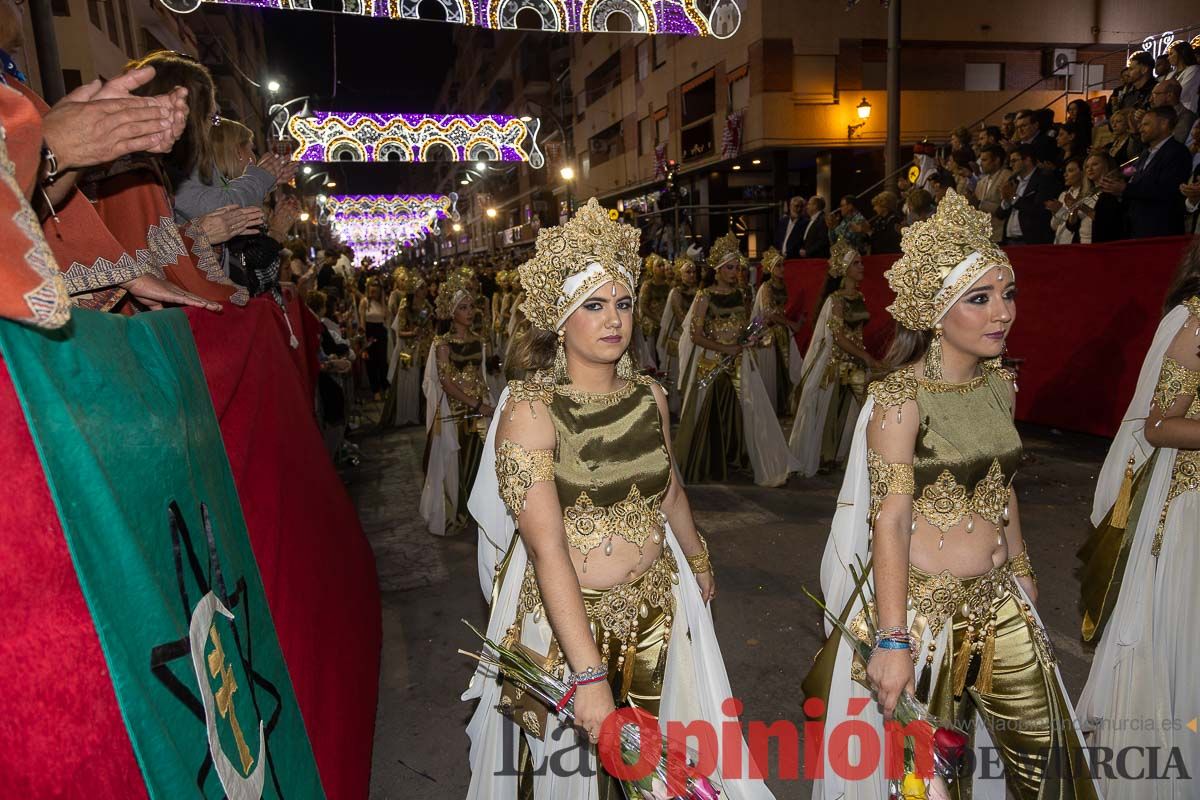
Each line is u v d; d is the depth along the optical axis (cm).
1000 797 250
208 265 300
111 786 114
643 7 756
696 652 234
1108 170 766
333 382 762
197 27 2689
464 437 603
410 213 3703
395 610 466
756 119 2309
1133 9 2461
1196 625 245
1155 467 257
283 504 279
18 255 96
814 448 699
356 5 645
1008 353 813
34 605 108
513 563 234
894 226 1104
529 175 4309
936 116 2386
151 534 133
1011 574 233
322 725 241
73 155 155
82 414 118
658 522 222
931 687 222
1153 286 663
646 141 3128
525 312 208
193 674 137
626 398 214
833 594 242
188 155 343
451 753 322
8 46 209
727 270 677
